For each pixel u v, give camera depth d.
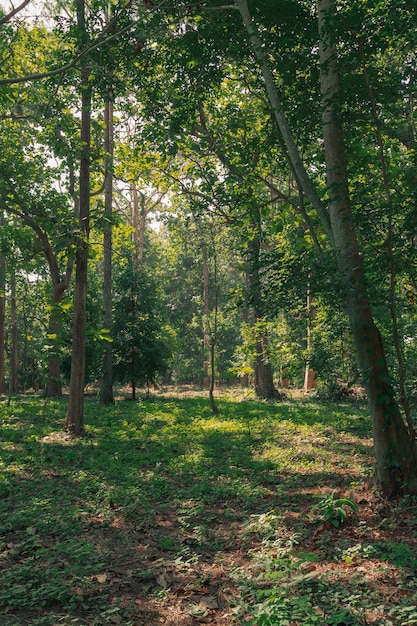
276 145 10.86
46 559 5.59
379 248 7.46
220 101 16.95
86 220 15.20
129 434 15.12
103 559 5.62
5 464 10.55
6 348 40.47
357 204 7.51
